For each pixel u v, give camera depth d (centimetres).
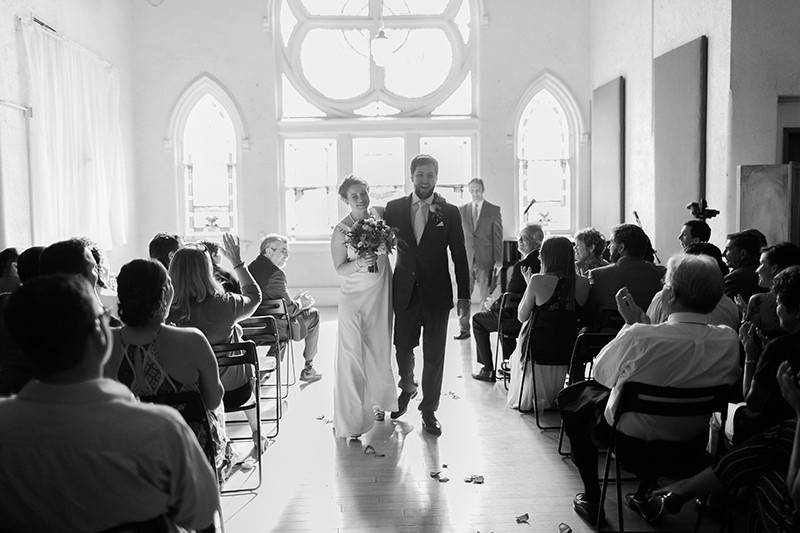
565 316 488
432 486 394
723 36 689
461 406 551
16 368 281
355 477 409
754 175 599
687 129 759
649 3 864
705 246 464
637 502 354
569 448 452
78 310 155
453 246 485
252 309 402
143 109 1075
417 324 488
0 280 396
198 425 275
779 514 237
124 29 1032
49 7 782
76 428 156
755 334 315
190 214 1105
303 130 1105
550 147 1119
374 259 462
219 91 1081
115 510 162
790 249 359
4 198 674
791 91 674
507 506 366
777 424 262
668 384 296
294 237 1123
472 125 1113
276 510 365
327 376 661
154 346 268
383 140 1126
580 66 1095
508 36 1091
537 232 611
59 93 784
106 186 923
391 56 960
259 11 1076
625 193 962
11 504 158
